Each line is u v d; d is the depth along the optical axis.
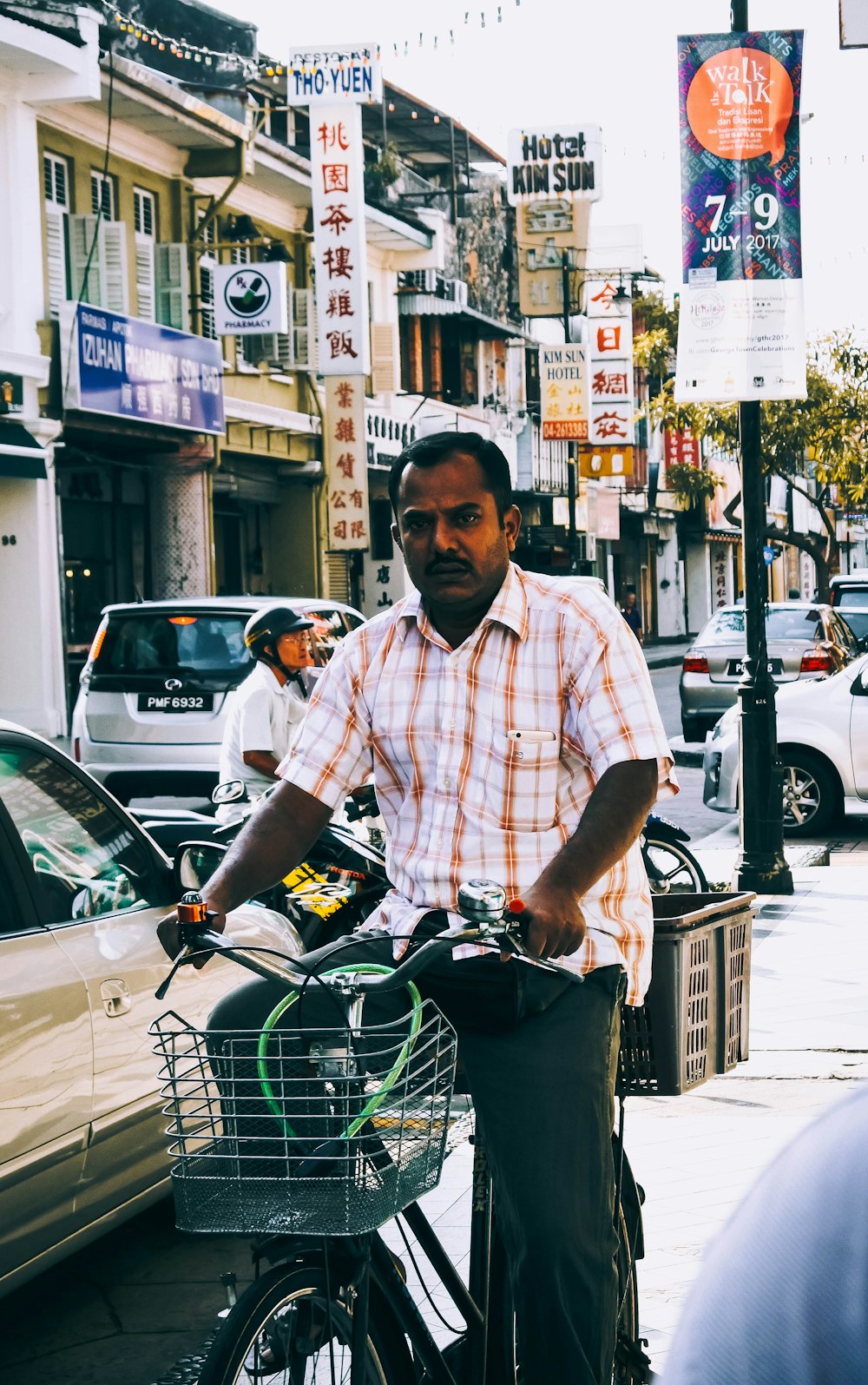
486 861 2.89
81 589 23.34
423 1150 2.49
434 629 2.99
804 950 8.77
